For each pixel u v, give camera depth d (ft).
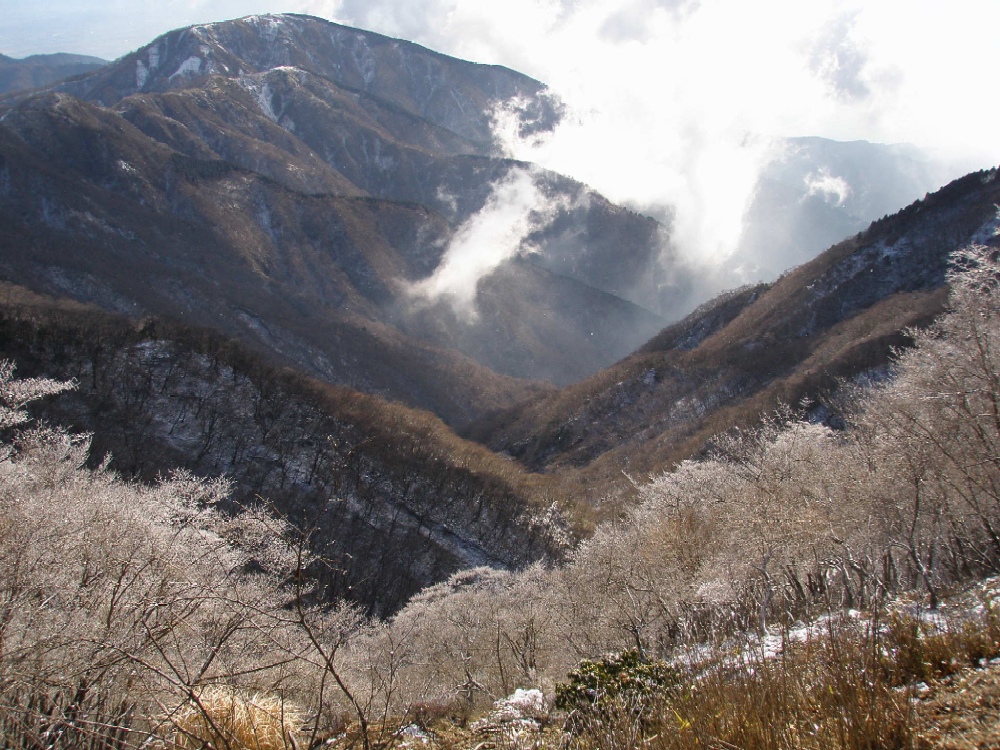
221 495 48.37
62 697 19.80
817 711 16.06
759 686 17.34
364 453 248.11
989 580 30.96
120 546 30.81
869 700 15.48
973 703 15.35
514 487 272.31
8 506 33.94
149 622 22.58
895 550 55.93
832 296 431.84
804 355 369.71
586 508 251.39
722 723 16.43
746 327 469.16
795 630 27.99
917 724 14.78
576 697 25.84
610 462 356.79
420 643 83.05
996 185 415.64
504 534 240.94
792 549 47.57
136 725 20.59
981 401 49.06
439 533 234.99
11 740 18.47
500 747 23.48
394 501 236.22
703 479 83.71
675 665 27.86
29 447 57.36
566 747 21.26
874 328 327.06
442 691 51.52
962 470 46.88
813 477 57.21
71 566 29.58
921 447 48.34
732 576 48.73
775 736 15.07
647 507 84.74
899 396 54.49
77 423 208.23
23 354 223.71
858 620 21.53
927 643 19.61
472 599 95.09
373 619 90.02
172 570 29.53
